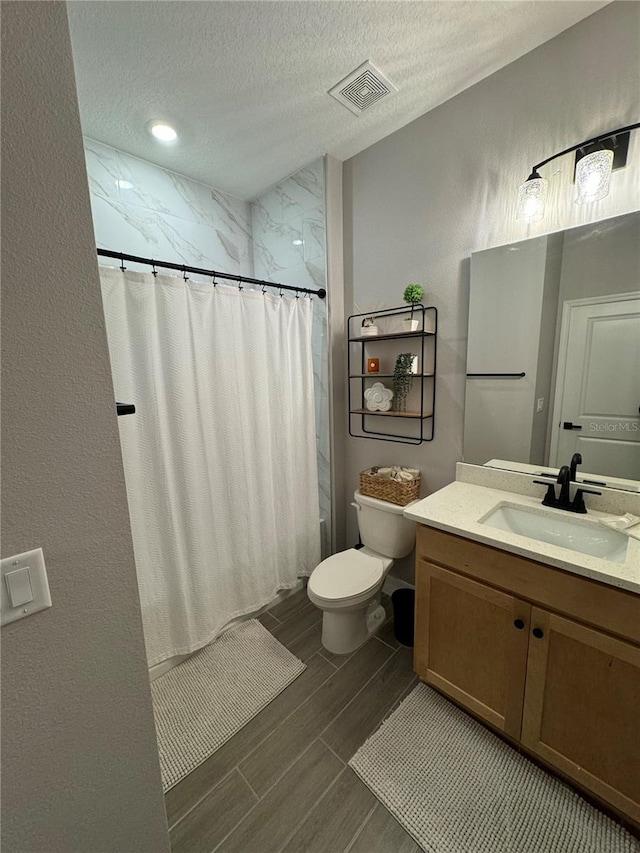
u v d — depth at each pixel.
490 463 1.72
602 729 1.05
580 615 1.05
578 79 1.31
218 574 1.87
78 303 0.57
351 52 1.35
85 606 0.64
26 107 0.50
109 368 0.62
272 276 2.49
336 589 1.70
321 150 1.97
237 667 1.72
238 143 1.87
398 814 1.13
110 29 1.20
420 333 1.81
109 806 0.72
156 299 1.52
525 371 1.57
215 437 1.79
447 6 1.19
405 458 2.10
